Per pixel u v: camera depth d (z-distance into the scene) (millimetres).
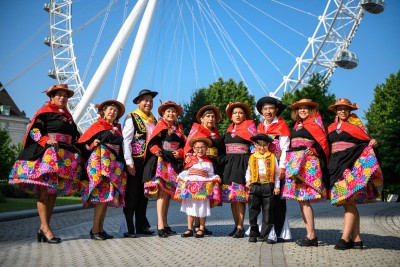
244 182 7961
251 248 6746
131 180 8242
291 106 7516
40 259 5645
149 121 8664
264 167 7473
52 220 11859
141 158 8336
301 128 7191
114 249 6547
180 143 8523
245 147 8148
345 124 6879
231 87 44656
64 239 7605
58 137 7207
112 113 7926
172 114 8469
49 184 6898
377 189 6672
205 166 7969
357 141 6754
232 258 5895
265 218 7398
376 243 7277
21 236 8078
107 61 28562
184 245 6996
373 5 35969
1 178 40531
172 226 10172
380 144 32094
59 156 7090
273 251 6473
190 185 7887
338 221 11336
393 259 5840
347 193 6461
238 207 8047
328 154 6957
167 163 8180
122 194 7781
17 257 5773
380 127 35031
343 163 6609
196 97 41875
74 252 6227
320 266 5379
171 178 8109
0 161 40250
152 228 9875
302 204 7141
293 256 6078
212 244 7125
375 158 6414
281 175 7395
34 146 7027
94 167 7426
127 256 5957
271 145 7855
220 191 8094
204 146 8031
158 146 8242
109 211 15141
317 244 7020
